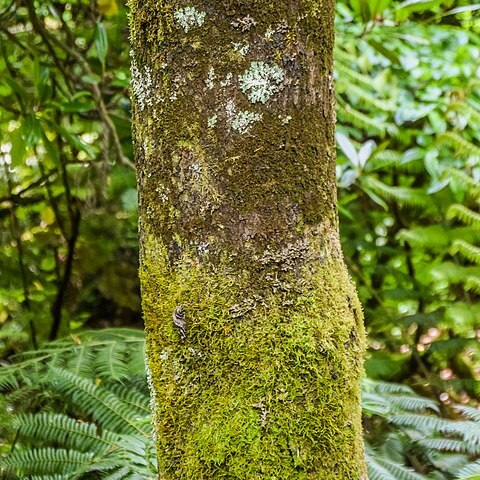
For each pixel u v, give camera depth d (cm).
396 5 358
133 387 260
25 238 445
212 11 137
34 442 232
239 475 135
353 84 353
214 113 137
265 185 137
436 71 346
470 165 340
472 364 396
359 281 416
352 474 138
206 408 137
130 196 373
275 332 136
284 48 138
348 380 139
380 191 357
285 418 136
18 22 377
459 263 409
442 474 220
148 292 141
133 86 143
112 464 193
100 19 358
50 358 274
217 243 137
